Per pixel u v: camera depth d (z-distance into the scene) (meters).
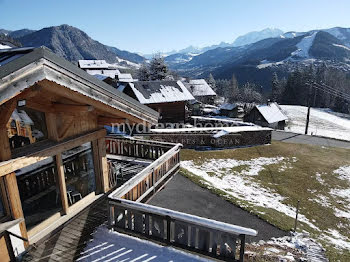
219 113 58.69
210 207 9.02
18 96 3.93
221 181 14.09
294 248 7.11
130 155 10.70
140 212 5.42
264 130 24.94
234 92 98.44
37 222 5.58
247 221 8.34
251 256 6.26
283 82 100.38
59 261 4.85
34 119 5.16
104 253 5.11
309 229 8.98
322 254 6.95
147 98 31.61
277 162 19.47
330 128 47.81
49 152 5.33
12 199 4.67
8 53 5.62
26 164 4.80
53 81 3.85
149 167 7.50
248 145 24.30
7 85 3.19
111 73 61.38
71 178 6.57
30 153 4.88
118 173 8.78
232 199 9.66
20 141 4.87
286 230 8.09
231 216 8.54
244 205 9.32
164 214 5.13
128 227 5.65
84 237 5.59
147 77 61.06
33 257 4.91
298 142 28.03
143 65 63.03
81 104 5.17
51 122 5.47
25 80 3.39
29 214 5.67
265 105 45.75
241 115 56.81
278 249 6.93
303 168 18.44
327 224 10.38
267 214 9.03
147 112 6.48
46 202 5.98
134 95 32.19
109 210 5.68
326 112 66.94
